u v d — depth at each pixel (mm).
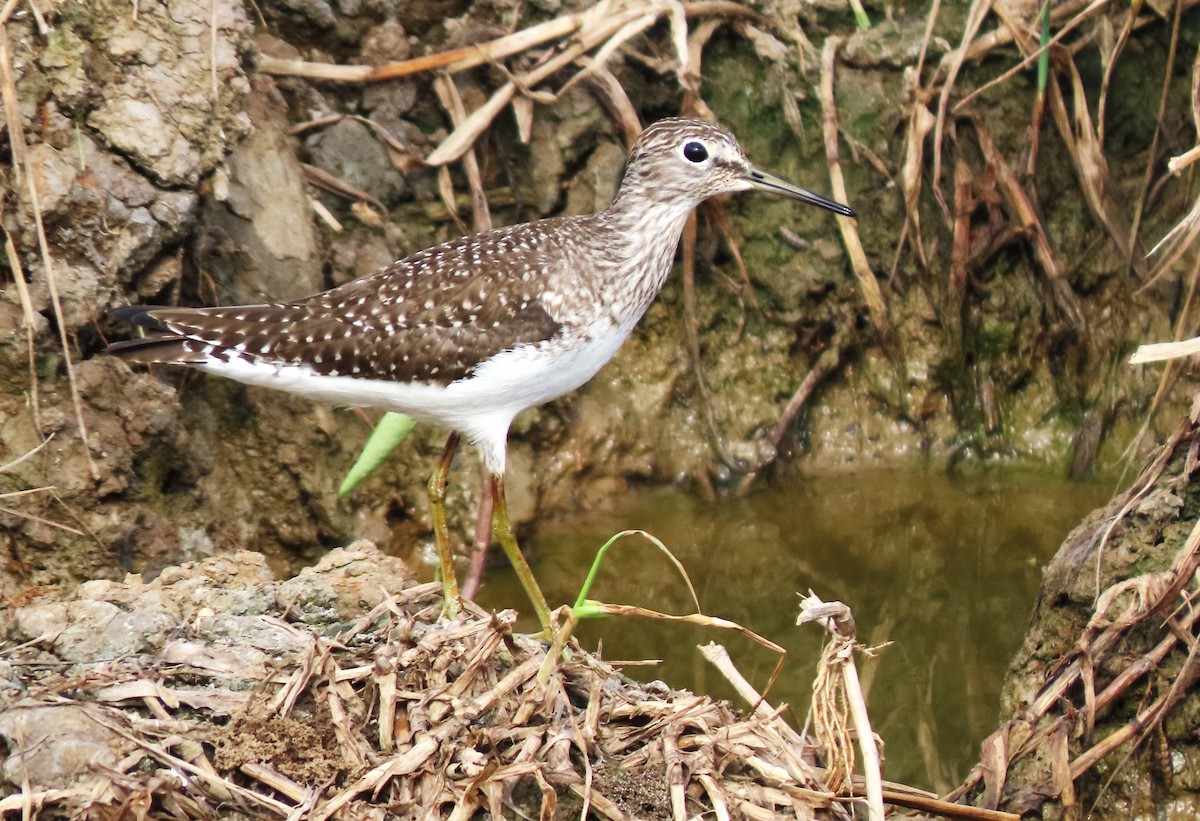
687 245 13961
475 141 13281
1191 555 8922
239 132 11258
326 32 12930
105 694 7574
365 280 9461
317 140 12719
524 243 9695
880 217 14156
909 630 11391
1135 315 14086
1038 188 14250
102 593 8773
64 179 10250
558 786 7445
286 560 11922
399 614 8438
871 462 14188
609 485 13656
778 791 7625
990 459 14211
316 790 7180
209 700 7637
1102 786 8961
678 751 7672
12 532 10008
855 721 7750
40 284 10133
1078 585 9602
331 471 12070
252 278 11602
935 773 9625
